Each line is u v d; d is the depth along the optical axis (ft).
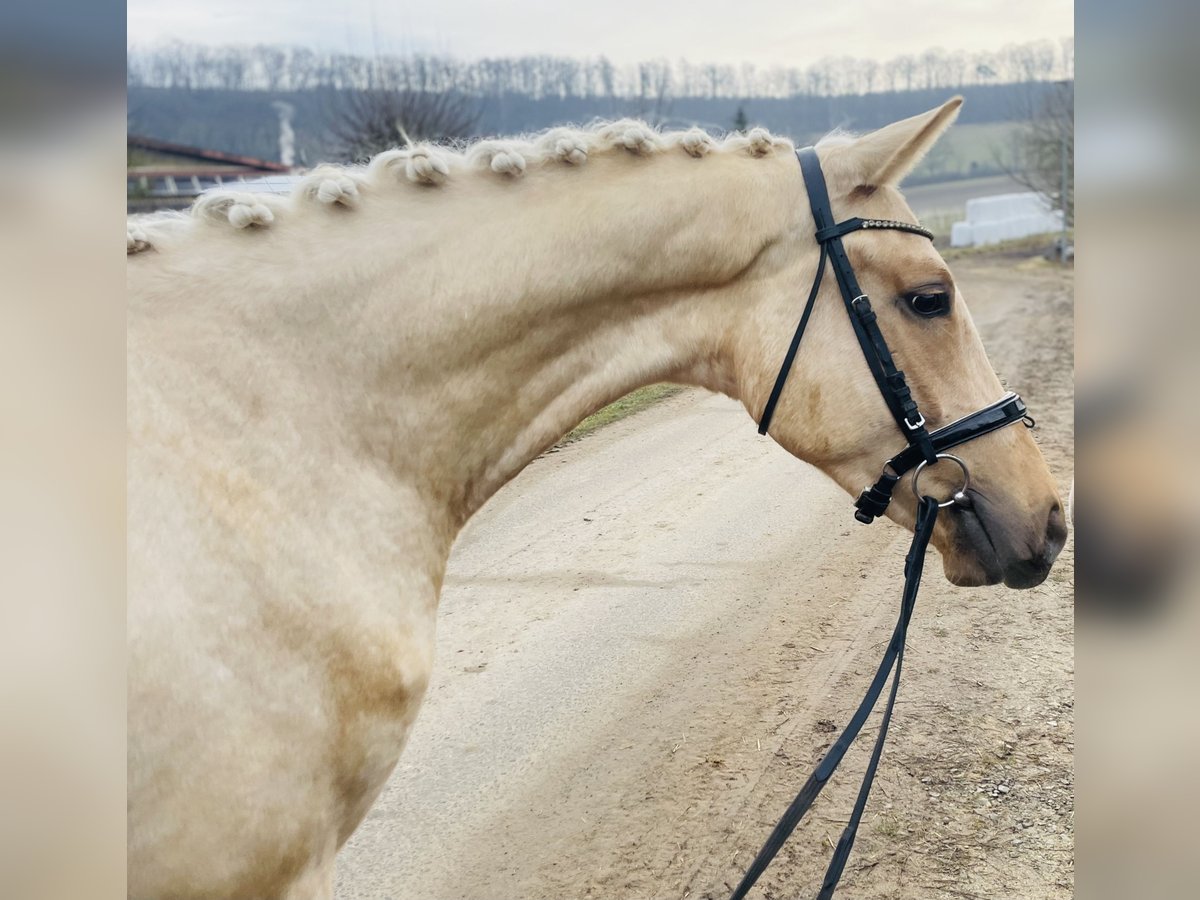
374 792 5.52
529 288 5.74
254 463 4.91
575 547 17.28
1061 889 8.77
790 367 6.33
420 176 5.64
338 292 5.31
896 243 6.20
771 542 17.43
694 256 6.15
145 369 4.75
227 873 4.67
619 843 9.56
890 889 8.86
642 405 27.71
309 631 4.90
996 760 10.81
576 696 12.30
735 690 12.37
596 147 6.18
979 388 6.35
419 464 5.64
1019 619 14.42
